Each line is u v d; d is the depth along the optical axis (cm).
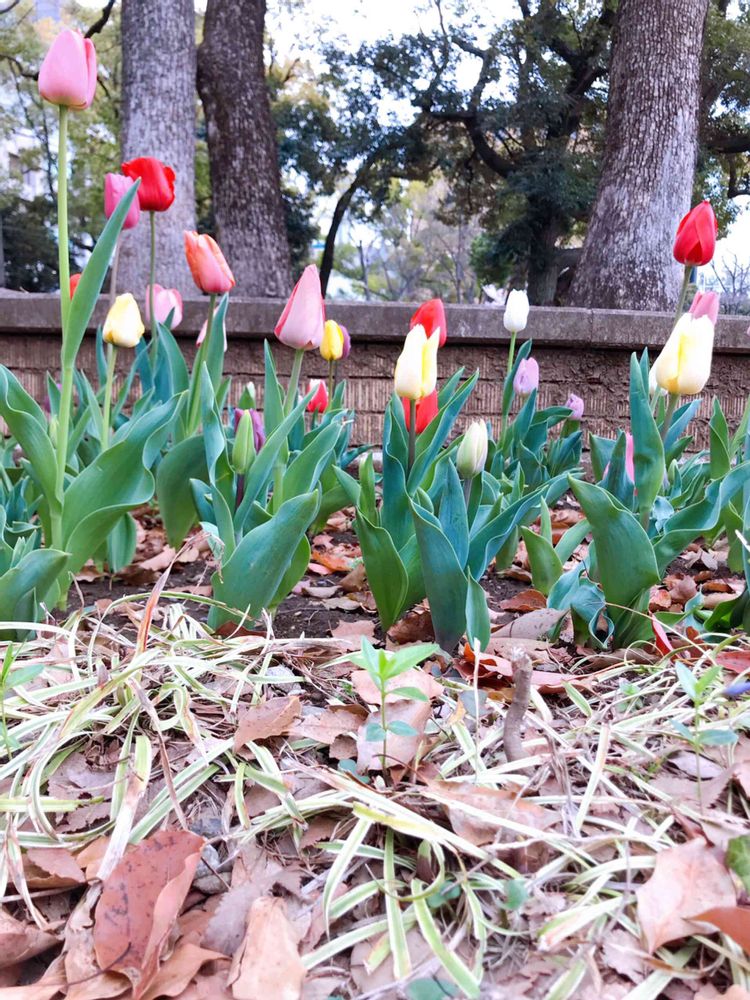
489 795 33
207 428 57
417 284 1432
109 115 835
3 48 834
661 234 224
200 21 837
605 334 158
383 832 33
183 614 50
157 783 36
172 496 74
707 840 30
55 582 56
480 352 159
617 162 228
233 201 317
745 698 43
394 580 54
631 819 33
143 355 95
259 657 46
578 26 682
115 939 26
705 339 52
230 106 316
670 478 86
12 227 916
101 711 40
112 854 31
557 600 56
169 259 227
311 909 29
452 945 26
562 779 35
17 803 33
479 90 711
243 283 317
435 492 59
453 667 50
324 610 67
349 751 38
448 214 881
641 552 50
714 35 641
